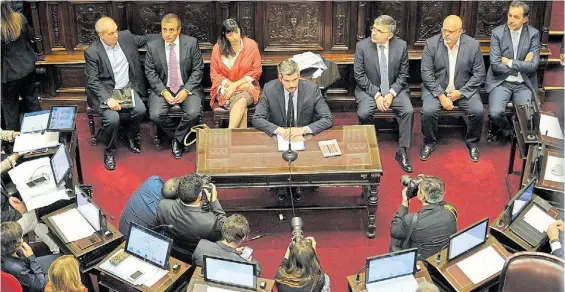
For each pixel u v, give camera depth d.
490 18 7.36
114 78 7.00
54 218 5.55
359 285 4.99
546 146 6.15
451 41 6.81
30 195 5.70
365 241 6.23
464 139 7.30
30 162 5.99
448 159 7.07
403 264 4.96
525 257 4.74
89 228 5.49
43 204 5.64
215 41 7.44
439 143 7.26
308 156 6.07
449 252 5.11
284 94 6.32
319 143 6.20
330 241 6.22
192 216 5.27
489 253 5.21
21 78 6.96
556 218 5.52
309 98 6.34
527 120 6.29
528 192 5.54
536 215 5.55
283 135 6.24
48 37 7.32
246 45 6.97
